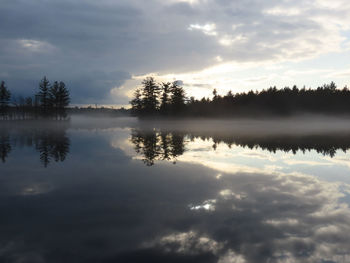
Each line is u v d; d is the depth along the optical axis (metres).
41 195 6.68
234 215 5.19
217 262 3.49
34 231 4.52
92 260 3.58
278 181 8.09
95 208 5.68
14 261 3.55
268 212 5.34
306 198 6.30
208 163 11.29
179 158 12.64
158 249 3.86
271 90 98.31
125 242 4.10
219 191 6.97
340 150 15.61
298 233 4.33
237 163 11.31
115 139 23.33
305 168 10.21
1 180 8.23
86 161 11.77
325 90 94.00
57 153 14.30
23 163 11.27
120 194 6.74
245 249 3.83
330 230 4.46
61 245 4.01
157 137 25.62
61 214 5.32
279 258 3.57
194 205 5.84
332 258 3.57
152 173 9.27
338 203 5.92
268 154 13.96
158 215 5.23
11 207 5.77
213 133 31.31
